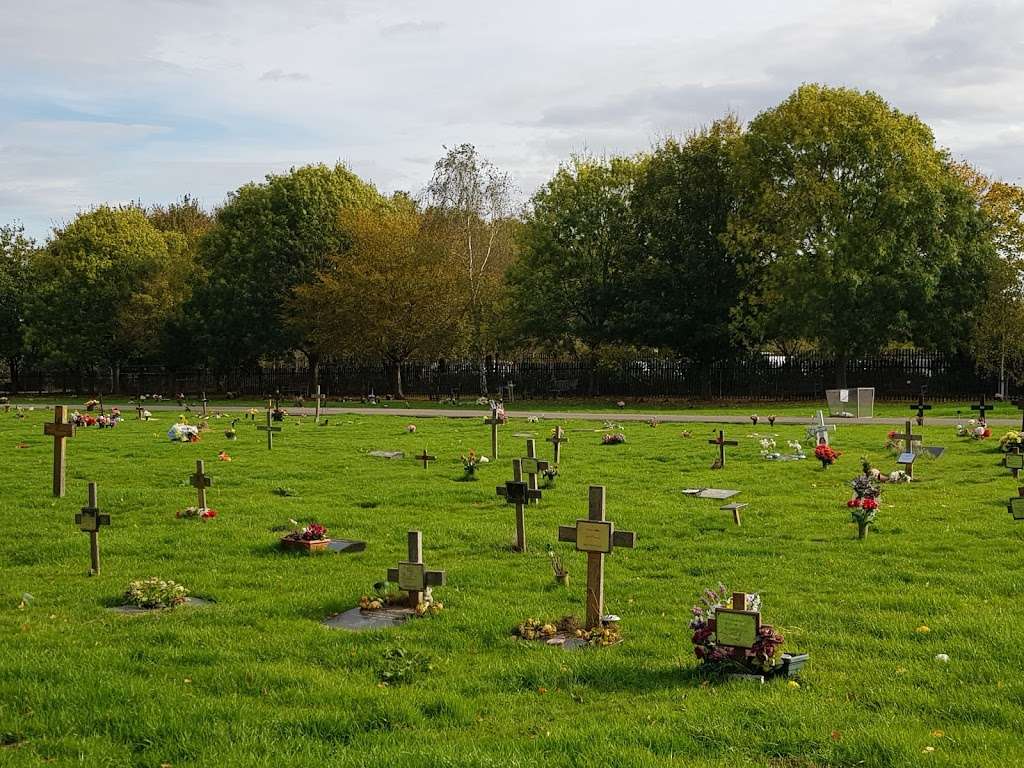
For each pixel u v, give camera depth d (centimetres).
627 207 5550
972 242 4778
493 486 2027
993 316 4575
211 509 1780
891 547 1405
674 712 787
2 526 1655
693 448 2664
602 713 797
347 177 6875
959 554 1350
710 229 5225
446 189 6031
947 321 4644
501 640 995
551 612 1090
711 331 5075
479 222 6162
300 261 6359
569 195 5619
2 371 8469
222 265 6500
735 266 5125
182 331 6738
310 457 2573
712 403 4981
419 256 5741
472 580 1244
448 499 1883
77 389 7612
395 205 7138
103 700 827
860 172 4644
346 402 5469
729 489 1942
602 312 5494
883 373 5072
